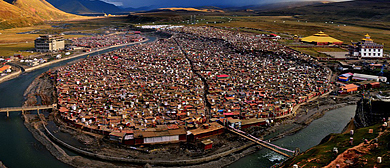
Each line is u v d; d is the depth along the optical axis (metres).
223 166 142.62
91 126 177.38
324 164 112.94
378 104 177.25
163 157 147.75
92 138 166.62
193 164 144.38
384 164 103.81
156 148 156.38
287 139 171.50
